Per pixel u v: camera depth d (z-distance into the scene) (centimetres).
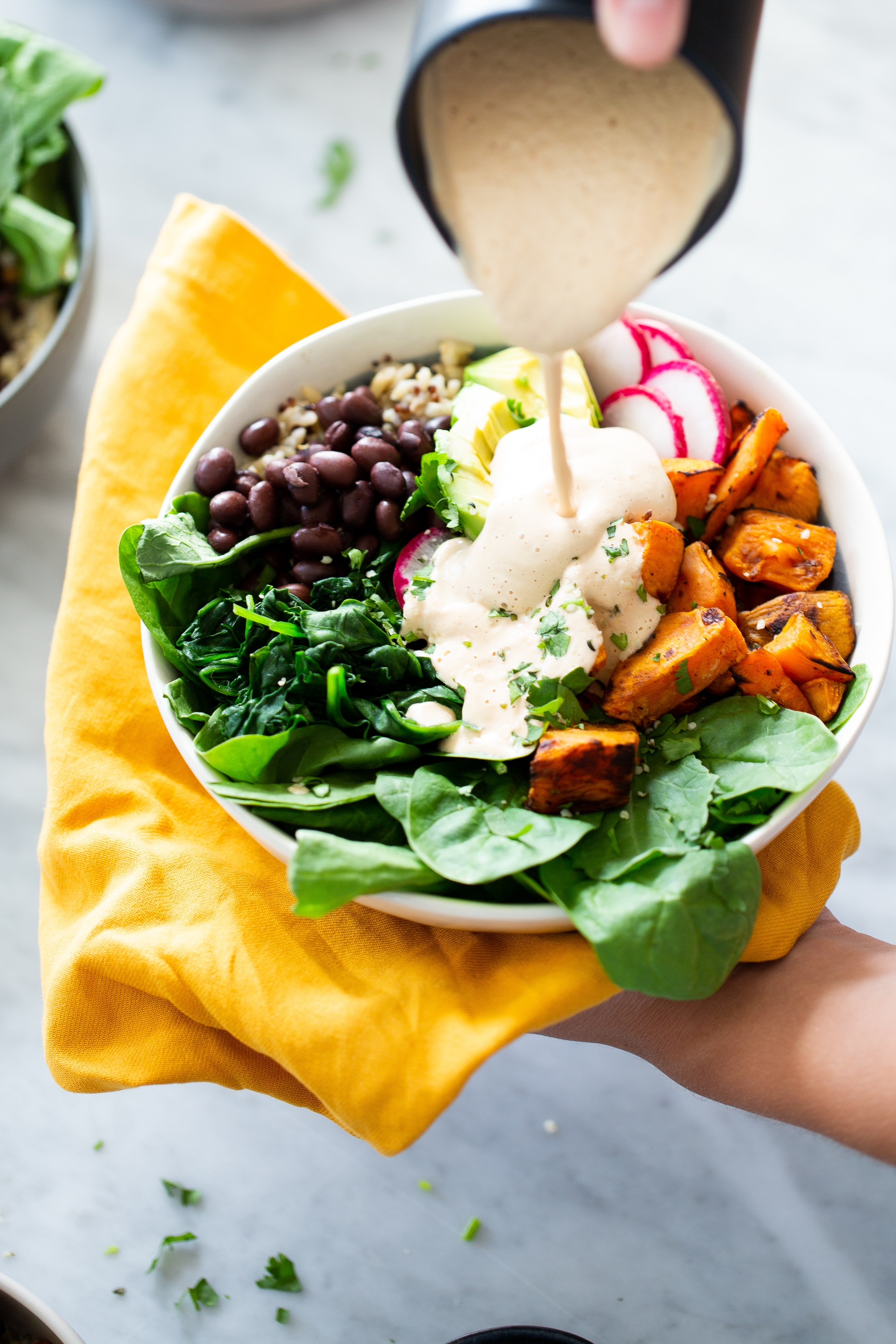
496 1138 64
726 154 46
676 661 54
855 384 76
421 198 48
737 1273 62
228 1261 63
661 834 53
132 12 87
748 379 59
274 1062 57
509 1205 63
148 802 58
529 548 56
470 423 59
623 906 51
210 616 57
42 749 70
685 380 59
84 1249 63
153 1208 64
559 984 53
